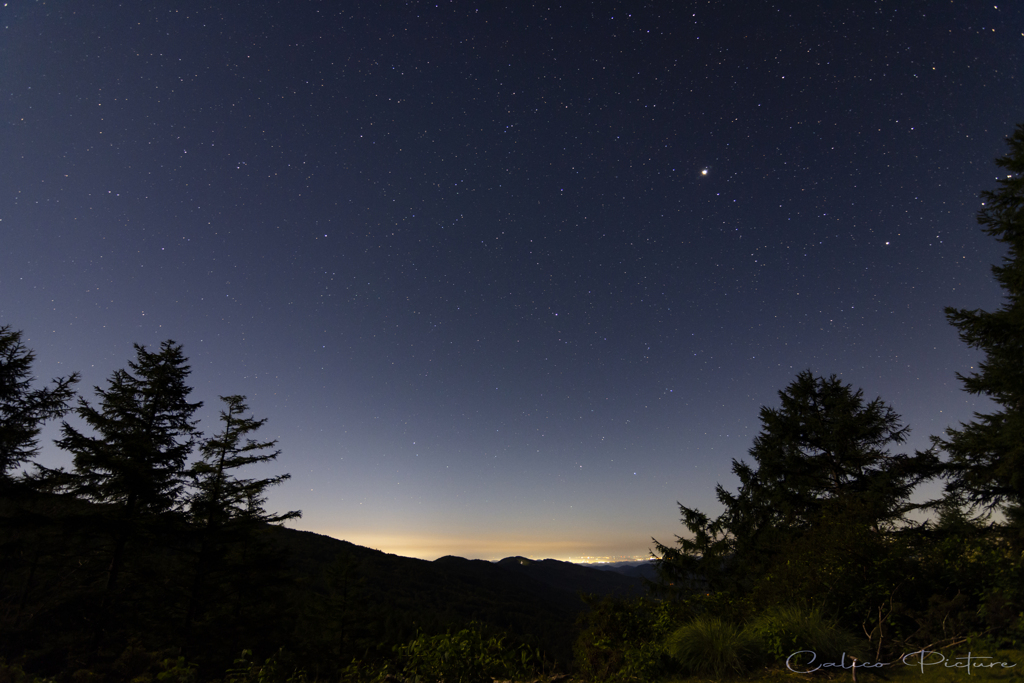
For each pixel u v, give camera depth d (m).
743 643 5.79
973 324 14.02
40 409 17.64
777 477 19.19
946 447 15.96
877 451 17.45
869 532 7.48
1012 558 6.55
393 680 6.14
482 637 6.46
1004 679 4.38
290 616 25.91
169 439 19.44
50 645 14.30
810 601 6.96
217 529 19.72
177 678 6.81
